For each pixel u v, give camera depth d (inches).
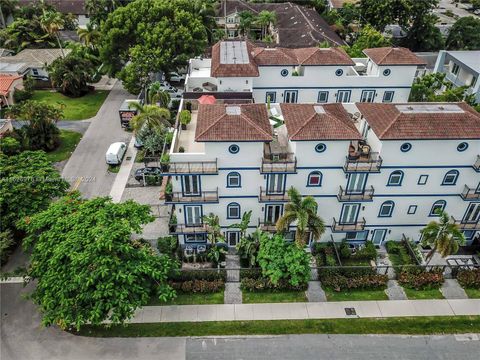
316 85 1843.0
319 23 3100.4
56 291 1071.6
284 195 1343.5
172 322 1206.3
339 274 1333.7
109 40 2301.9
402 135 1227.9
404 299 1283.2
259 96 1871.3
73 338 1168.2
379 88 1868.8
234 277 1349.7
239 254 1414.9
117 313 1046.4
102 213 1208.2
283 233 1374.3
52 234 1164.5
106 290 1057.5
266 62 1771.7
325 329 1193.4
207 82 1798.7
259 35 3403.1
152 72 2262.6
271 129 1279.5
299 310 1245.1
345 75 1828.2
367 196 1343.5
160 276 1153.4
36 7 3221.0
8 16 3376.0
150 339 1164.5
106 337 1169.4
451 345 1160.8
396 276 1355.8
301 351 1138.0
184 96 1663.4
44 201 1384.1
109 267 1087.0
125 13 2263.8
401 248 1427.2
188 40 2225.6
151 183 1763.0
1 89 2279.8
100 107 2391.7
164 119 1865.2
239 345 1151.6
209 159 1268.5
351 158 1286.9
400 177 1317.7
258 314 1232.8
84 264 1080.2
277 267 1238.9
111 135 2116.1
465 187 1331.2
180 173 1253.7
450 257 1432.1
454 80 2301.9
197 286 1283.2
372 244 1449.3
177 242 1443.2
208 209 1369.3
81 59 2470.5
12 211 1343.5
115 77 2406.5
